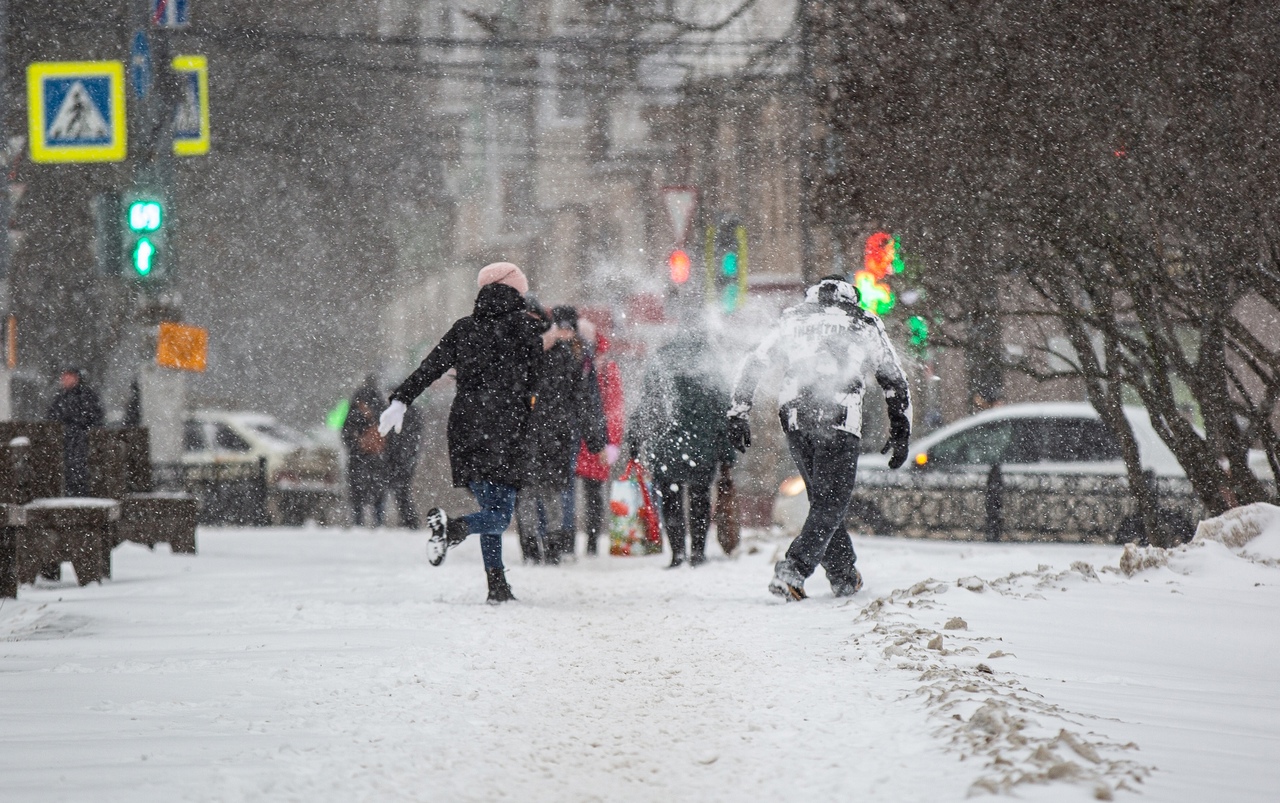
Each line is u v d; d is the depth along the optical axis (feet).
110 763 29.99
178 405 172.76
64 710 37.19
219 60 265.34
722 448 87.92
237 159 331.16
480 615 59.88
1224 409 84.12
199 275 339.57
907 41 83.92
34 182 209.67
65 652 50.03
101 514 79.97
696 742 33.01
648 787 28.94
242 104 280.72
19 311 210.38
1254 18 73.20
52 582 82.02
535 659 46.65
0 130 105.70
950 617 52.34
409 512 153.38
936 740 31.07
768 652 47.34
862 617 54.80
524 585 75.66
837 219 92.63
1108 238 80.79
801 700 37.58
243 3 264.11
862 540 120.98
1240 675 43.78
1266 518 69.26
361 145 334.44
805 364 65.46
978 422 124.26
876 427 173.37
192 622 59.31
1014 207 81.41
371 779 28.84
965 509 119.03
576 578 80.12
